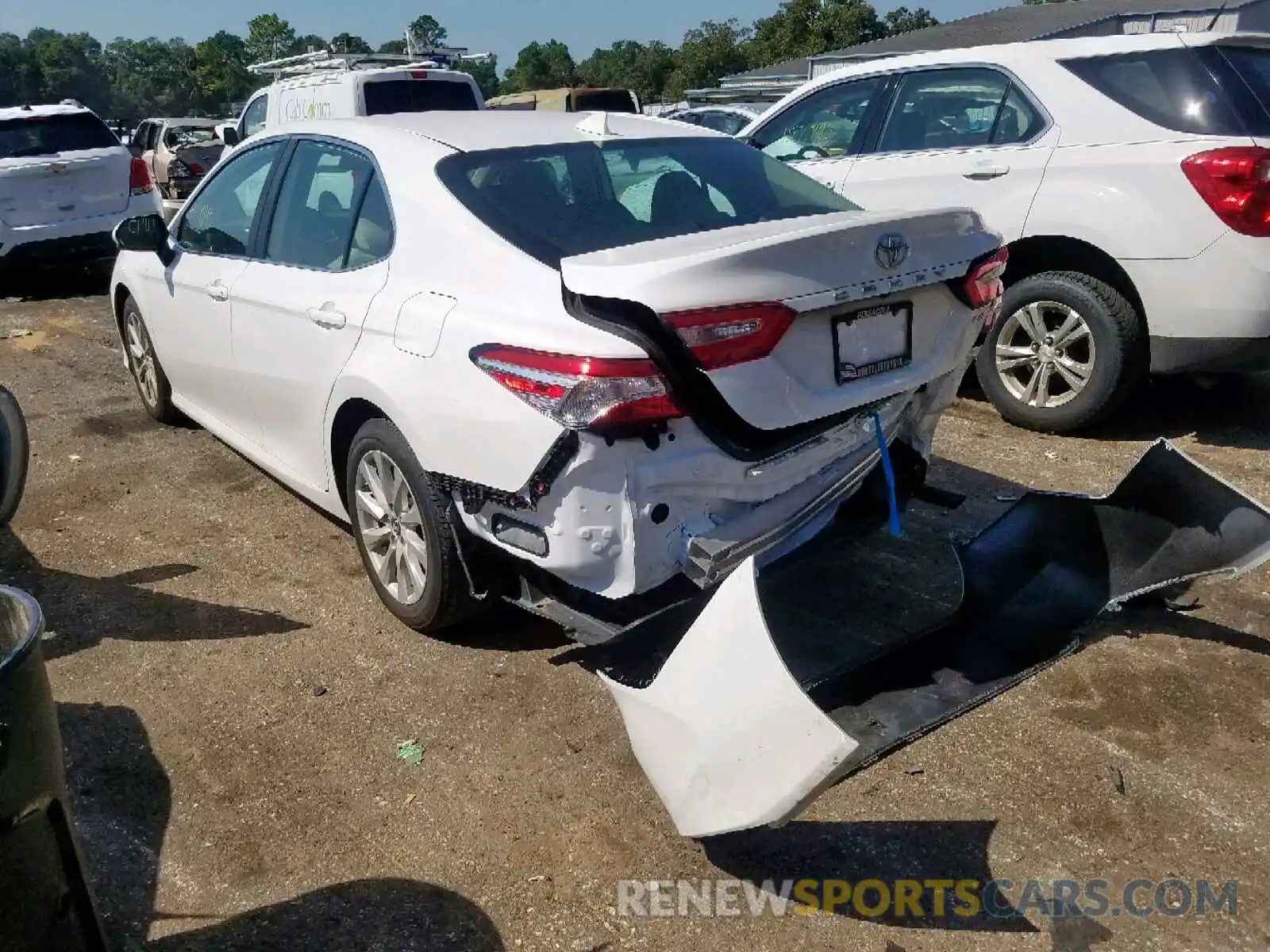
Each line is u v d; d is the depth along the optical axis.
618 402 2.83
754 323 2.89
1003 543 3.96
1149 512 3.72
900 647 3.47
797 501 3.23
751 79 24.50
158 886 2.71
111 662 3.69
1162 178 5.14
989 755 3.18
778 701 2.37
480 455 3.14
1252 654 3.66
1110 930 2.57
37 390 6.91
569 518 2.97
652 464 2.91
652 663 3.43
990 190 5.72
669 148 4.00
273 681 3.57
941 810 2.96
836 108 6.61
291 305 4.04
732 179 3.94
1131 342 5.39
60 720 3.36
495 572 3.54
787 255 2.96
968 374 6.70
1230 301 5.02
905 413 3.58
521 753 3.20
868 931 2.57
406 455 3.52
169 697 3.49
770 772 2.40
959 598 3.92
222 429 4.99
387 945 2.53
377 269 3.70
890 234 3.19
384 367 3.50
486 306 3.22
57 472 5.42
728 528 3.08
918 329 3.39
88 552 4.54
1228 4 18.19
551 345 2.95
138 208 10.54
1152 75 5.32
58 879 2.02
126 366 6.30
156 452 5.68
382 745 3.24
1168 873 2.74
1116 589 3.73
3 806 1.84
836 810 2.97
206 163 16.44
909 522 4.61
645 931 2.58
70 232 10.09
